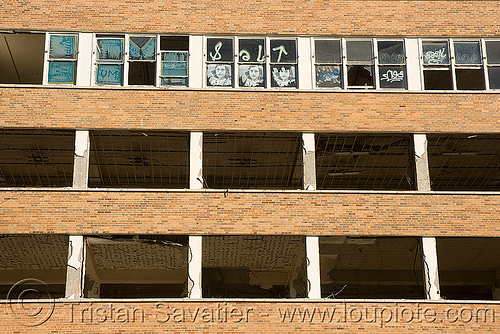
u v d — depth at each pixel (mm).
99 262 32406
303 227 23375
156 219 23234
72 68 25234
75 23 25672
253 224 23344
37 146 27641
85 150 24078
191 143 24328
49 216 23078
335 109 24953
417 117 24953
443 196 23922
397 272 34938
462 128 24891
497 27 26312
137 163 29188
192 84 25141
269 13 26156
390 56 25922
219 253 32250
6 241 29953
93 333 21719
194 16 25984
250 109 24844
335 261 33594
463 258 33000
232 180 30781
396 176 30328
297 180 30656
